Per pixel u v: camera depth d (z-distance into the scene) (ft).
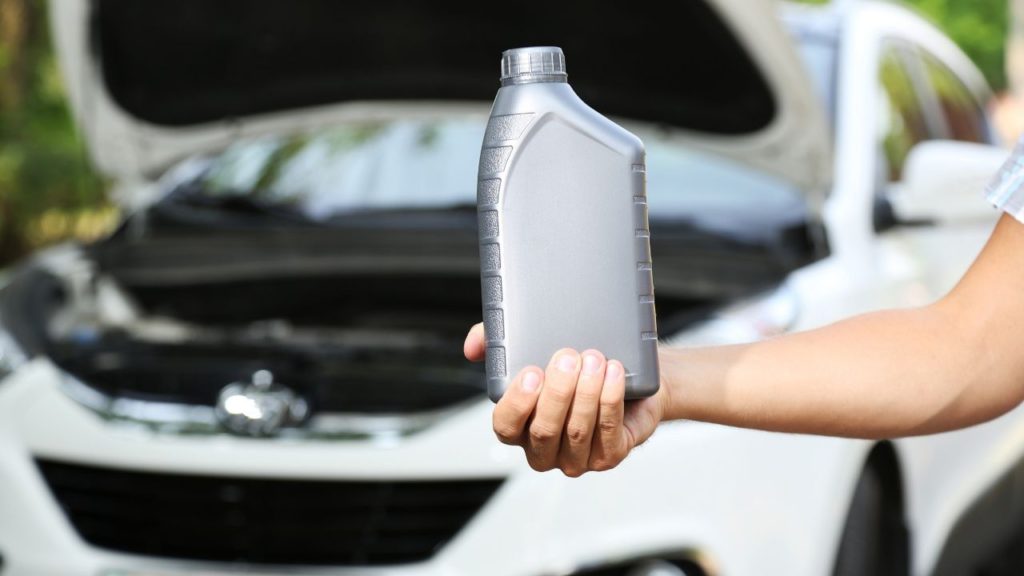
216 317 12.17
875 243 11.12
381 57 12.38
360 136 13.60
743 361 4.83
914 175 11.80
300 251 12.14
